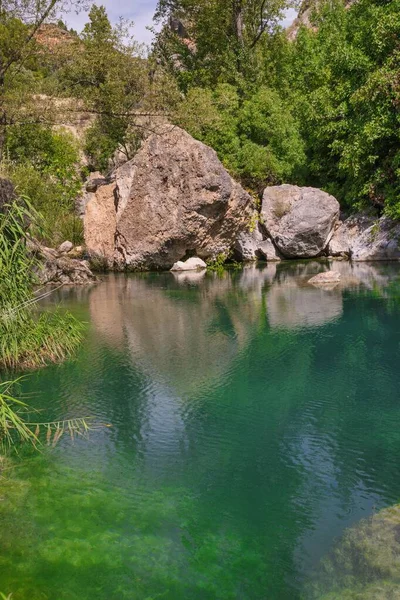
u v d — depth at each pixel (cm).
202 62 2767
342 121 1933
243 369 784
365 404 655
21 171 1994
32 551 389
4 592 348
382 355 830
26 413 643
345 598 338
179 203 1689
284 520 425
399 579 351
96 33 2177
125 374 770
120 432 589
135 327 1023
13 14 1366
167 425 607
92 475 497
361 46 1969
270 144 2183
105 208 1834
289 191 1928
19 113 1482
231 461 523
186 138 1698
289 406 654
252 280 1523
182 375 764
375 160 1852
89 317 1111
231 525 421
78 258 1905
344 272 1576
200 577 363
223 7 2647
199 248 1777
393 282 1378
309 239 1855
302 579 359
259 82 2514
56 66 1800
